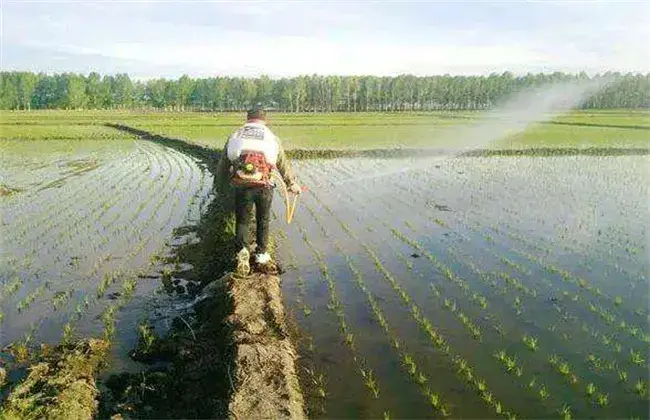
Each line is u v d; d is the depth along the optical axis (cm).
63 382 529
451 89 12781
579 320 725
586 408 520
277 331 630
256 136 805
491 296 808
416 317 719
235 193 802
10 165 2500
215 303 720
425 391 543
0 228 1223
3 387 542
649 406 523
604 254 1044
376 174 2159
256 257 841
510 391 548
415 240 1119
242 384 510
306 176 2109
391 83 12950
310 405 516
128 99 13912
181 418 500
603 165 2452
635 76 10194
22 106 12531
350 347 632
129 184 1875
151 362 605
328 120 6650
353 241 1102
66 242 1098
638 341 664
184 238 1113
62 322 709
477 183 1917
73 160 2711
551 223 1297
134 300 780
